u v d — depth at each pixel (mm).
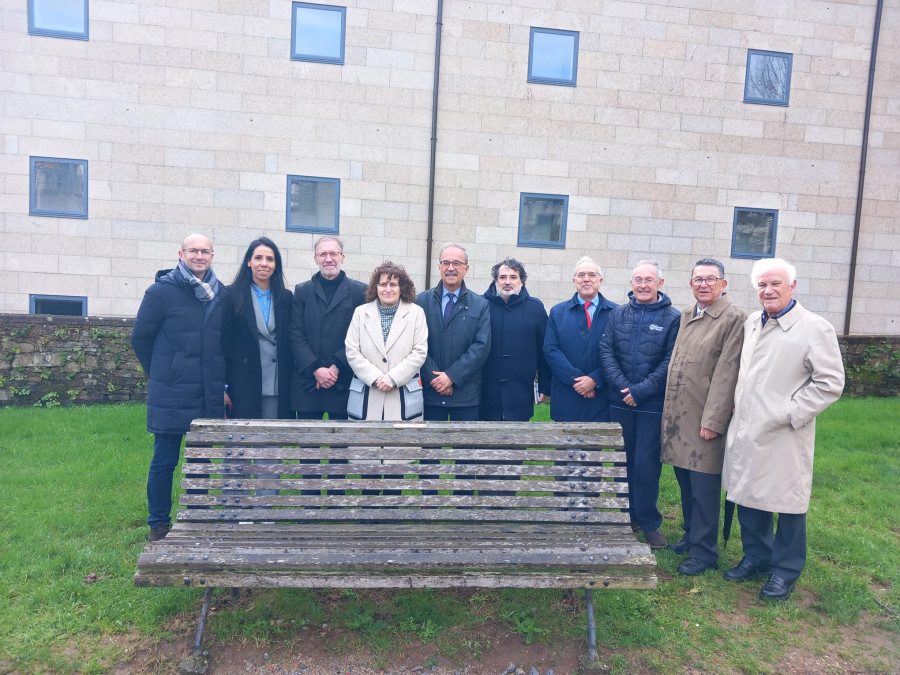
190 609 3246
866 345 9398
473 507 3252
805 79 10453
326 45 9461
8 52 8789
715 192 10406
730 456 3615
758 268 3457
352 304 4379
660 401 4121
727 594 3561
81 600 3307
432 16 9594
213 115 9266
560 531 3258
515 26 9789
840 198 10695
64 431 6457
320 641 3051
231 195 9398
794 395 3387
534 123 9945
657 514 4215
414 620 3209
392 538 3141
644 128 10172
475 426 3420
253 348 4188
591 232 10203
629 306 4277
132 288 9305
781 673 2928
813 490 5207
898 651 3094
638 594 3508
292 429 3359
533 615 3264
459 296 4340
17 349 7945
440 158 9797
